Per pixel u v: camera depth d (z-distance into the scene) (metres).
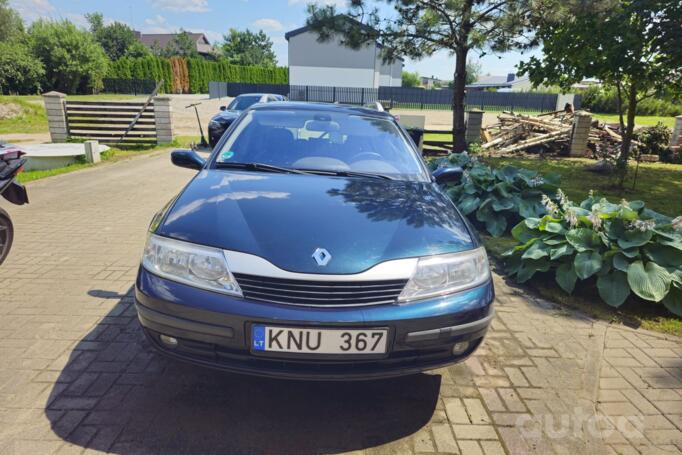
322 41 11.10
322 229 2.20
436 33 10.65
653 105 32.38
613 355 2.98
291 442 2.09
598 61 8.11
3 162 4.12
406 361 2.11
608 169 9.84
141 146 12.57
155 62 43.66
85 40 37.69
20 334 2.91
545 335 3.19
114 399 2.32
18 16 37.81
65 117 12.36
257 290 1.99
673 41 7.35
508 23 9.44
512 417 2.33
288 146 3.27
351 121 3.62
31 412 2.20
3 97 20.92
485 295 2.25
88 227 5.26
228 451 2.01
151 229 2.37
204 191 2.60
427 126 22.52
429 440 2.15
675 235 3.74
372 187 2.80
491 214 5.50
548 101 37.50
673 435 2.26
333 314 1.95
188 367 2.62
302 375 2.00
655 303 3.67
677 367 2.86
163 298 2.05
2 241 4.05
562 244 3.96
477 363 2.81
